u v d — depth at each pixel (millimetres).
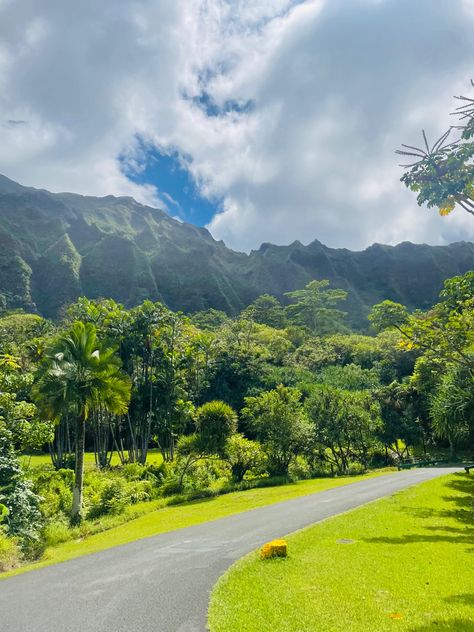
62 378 26766
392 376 77875
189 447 37062
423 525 15992
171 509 27859
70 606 8805
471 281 19781
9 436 23047
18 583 11188
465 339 20141
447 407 28406
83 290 175875
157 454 61125
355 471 47156
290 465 44750
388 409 54656
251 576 9711
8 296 156500
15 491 21250
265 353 84812
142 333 51594
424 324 20172
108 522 23828
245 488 36000
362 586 8945
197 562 12117
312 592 8594
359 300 184500
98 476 37031
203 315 149375
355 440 49094
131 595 9289
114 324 50812
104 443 48188
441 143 10422
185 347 60781
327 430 47312
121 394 28406
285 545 11367
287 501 25109
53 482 29344
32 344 45719
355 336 100812
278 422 42156
